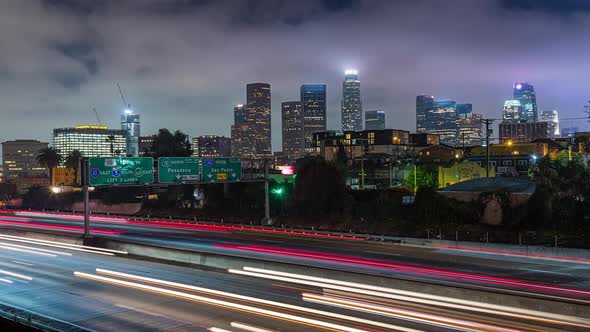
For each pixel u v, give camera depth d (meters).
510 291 26.27
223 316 20.75
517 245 41.84
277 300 23.12
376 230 57.41
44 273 31.25
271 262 29.48
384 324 19.05
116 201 97.44
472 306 21.25
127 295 24.95
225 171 63.78
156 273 30.75
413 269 33.12
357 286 25.16
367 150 149.75
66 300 24.23
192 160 60.66
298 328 18.80
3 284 28.16
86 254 38.69
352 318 19.91
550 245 43.44
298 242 48.16
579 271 32.91
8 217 83.62
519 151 119.06
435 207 56.19
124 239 50.78
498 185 57.31
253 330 18.75
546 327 18.50
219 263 31.94
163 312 21.64
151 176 56.91
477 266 34.72
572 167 53.25
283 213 70.31
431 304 21.64
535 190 51.16
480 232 50.25
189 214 81.75
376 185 107.88
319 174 66.00
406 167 108.38
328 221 62.66
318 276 27.27
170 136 105.44
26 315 18.00
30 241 45.91
